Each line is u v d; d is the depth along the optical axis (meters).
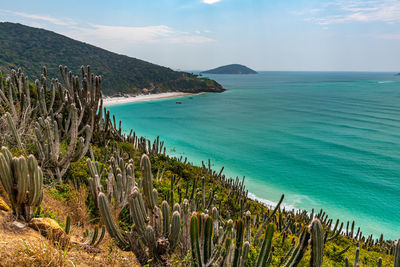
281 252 6.00
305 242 2.34
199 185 13.01
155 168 13.11
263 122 70.31
